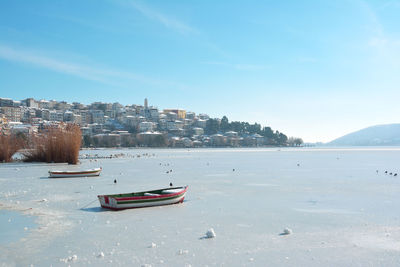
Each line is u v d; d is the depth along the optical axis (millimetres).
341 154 146000
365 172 50875
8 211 21688
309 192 29719
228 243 14820
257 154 145000
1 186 33969
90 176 43875
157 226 17812
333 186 33875
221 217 19906
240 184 35531
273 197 27062
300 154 145250
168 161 83688
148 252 13664
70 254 13547
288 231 16391
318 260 12695
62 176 42219
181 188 26625
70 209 22344
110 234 16344
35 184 35656
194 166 64938
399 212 21172
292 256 13133
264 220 19125
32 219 19484
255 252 13609
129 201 22219
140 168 59156
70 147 65750
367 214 20641
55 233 16578
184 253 13508
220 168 59469
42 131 68500
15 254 13586
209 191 30422
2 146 67625
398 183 36281
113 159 92938
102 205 22531
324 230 16969
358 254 13352
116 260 12773
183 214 20750
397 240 15188
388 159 97125
